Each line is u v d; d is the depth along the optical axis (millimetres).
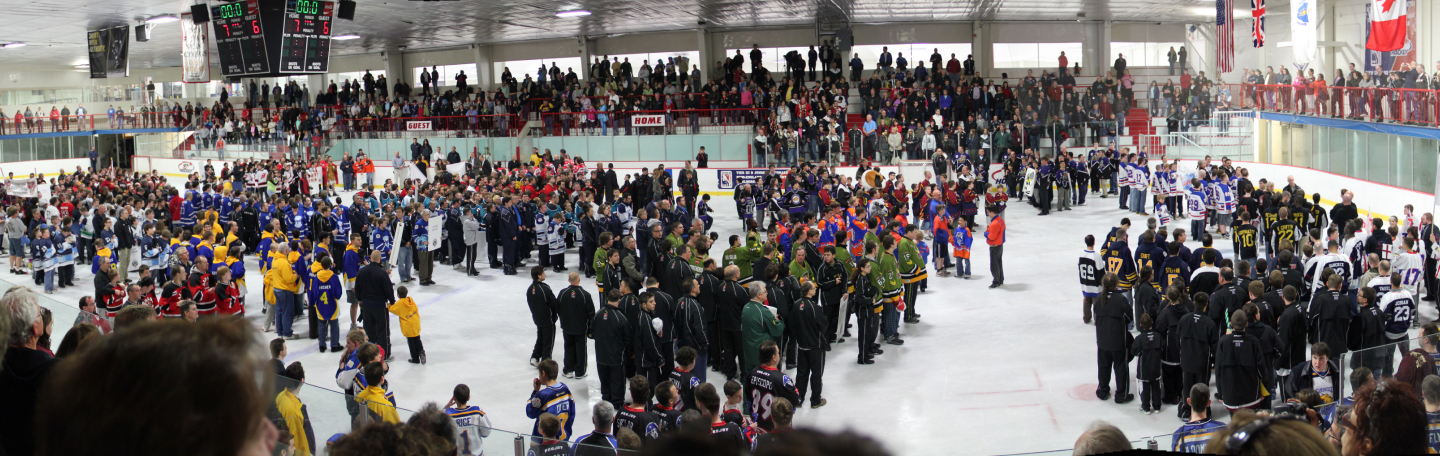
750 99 37812
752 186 27078
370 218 22000
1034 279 19609
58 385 1197
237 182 38281
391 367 14547
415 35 42906
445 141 41156
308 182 39844
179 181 48469
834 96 37406
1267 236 19391
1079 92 38844
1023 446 10766
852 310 15742
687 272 15258
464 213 21594
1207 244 14297
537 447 7465
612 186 30781
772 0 33688
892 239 15406
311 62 25016
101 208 22375
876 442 844
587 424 12000
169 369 1159
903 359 14320
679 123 37656
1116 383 12133
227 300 15109
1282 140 32562
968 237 19766
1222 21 33312
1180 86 37875
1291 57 37844
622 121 38438
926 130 34406
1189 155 34812
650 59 45344
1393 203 24734
